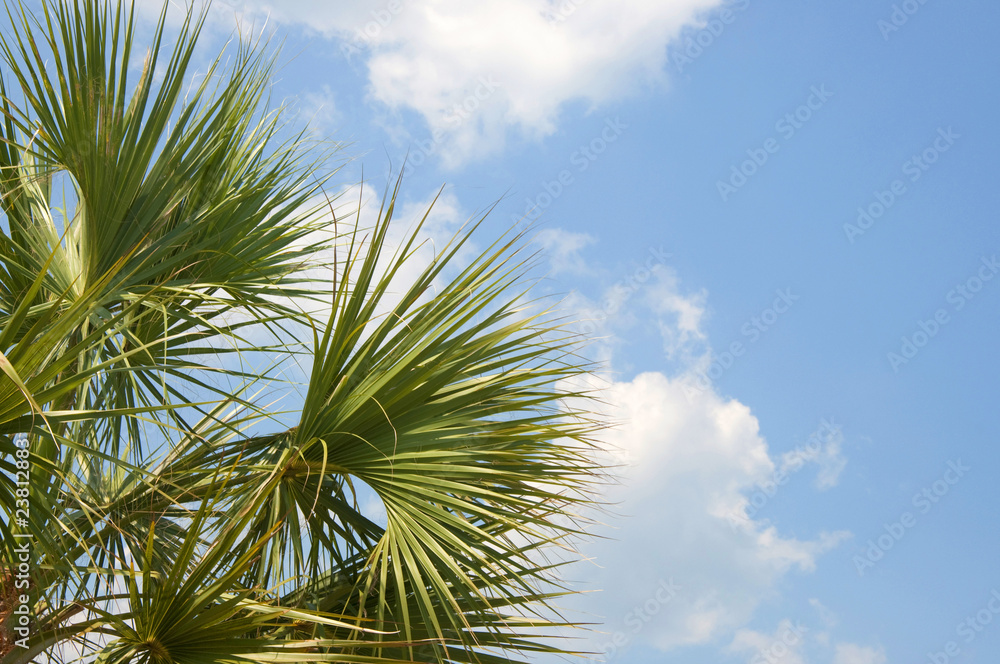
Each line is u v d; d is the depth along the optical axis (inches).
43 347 92.8
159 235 141.9
